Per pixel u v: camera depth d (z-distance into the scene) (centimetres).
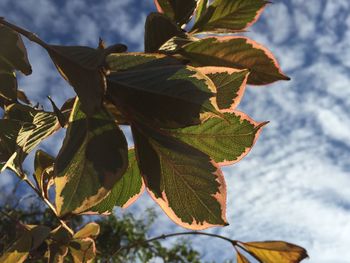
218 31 33
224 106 29
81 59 22
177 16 31
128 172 31
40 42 23
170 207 26
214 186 25
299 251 32
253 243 32
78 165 22
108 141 23
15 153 26
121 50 22
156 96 23
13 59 25
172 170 26
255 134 29
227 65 29
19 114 26
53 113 27
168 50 29
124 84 23
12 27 23
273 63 29
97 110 23
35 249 34
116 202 31
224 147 29
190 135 29
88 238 36
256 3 32
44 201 33
